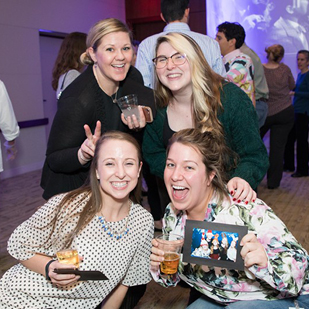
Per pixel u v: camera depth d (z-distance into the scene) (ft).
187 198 4.91
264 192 14.53
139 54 8.90
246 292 4.88
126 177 4.99
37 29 18.94
